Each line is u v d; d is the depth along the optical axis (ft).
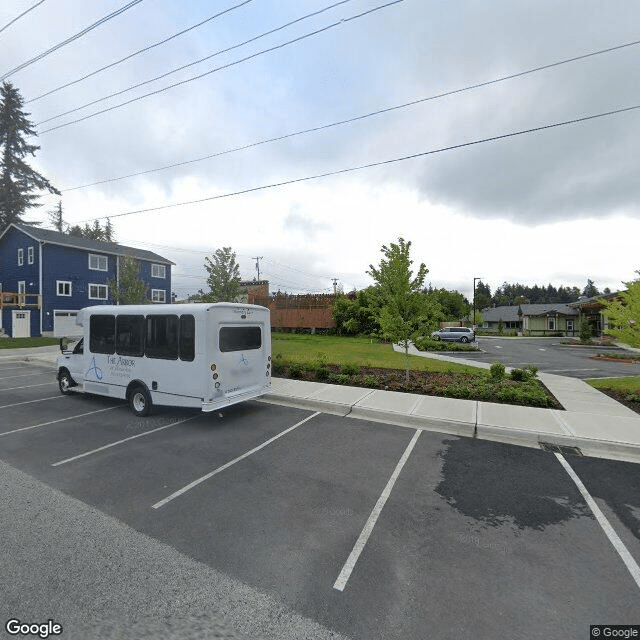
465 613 9.39
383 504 14.97
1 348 75.51
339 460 19.58
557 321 189.16
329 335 105.91
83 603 9.59
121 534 12.75
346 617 9.23
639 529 13.29
